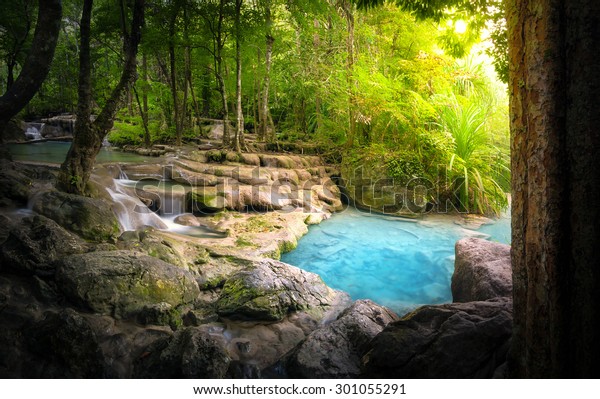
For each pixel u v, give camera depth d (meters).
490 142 10.77
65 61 18.11
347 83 10.54
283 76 14.74
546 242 1.89
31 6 11.21
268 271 4.58
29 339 2.83
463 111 9.49
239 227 7.01
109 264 3.72
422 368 2.59
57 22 4.11
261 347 3.56
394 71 11.48
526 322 2.03
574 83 1.79
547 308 1.90
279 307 4.13
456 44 5.49
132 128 12.63
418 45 11.23
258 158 10.10
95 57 11.80
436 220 8.96
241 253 5.57
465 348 2.55
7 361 2.69
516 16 1.99
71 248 3.90
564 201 1.85
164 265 4.12
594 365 1.80
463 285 4.84
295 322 4.08
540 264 1.92
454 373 2.50
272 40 11.79
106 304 3.48
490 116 10.70
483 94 11.15
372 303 4.12
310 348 3.23
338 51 12.31
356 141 11.03
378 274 6.07
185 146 11.90
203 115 19.00
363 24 11.16
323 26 12.96
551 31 1.81
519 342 2.14
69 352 2.74
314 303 4.48
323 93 11.85
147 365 2.91
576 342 1.83
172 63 11.02
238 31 9.60
